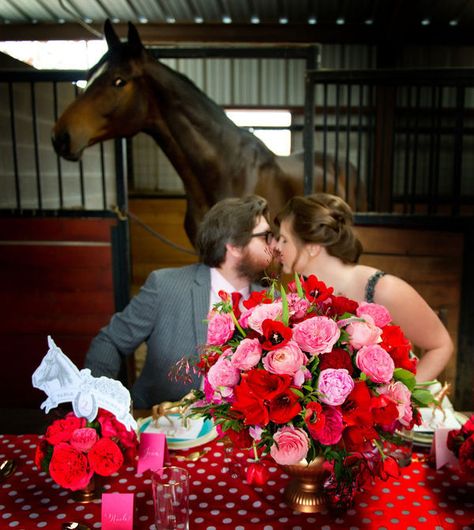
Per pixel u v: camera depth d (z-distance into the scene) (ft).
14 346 10.07
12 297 9.91
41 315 9.92
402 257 9.14
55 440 3.49
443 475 3.92
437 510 3.55
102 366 5.40
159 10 16.21
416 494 3.72
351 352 3.15
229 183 9.48
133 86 8.80
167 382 5.38
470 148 19.47
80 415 3.60
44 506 3.66
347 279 5.08
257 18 16.96
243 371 3.04
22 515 3.57
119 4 15.81
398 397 3.06
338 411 2.91
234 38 17.03
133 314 5.47
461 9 16.51
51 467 3.44
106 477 3.95
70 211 9.58
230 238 5.06
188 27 16.90
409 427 3.49
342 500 3.39
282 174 10.02
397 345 3.24
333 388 2.86
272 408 2.91
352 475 3.19
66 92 15.20
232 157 9.41
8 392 10.16
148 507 3.63
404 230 9.07
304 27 17.24
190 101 9.04
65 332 9.94
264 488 3.81
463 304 9.04
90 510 3.61
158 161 21.11
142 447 3.86
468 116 19.17
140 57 8.75
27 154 12.51
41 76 9.30
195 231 10.07
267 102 20.66
